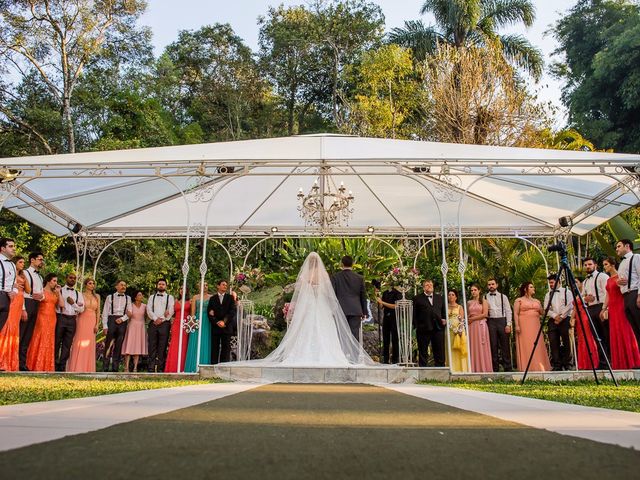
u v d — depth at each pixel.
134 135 24.86
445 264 8.06
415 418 2.47
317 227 12.23
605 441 1.79
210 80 39.41
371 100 26.22
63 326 8.86
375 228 12.23
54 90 23.97
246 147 8.33
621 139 29.67
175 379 6.95
